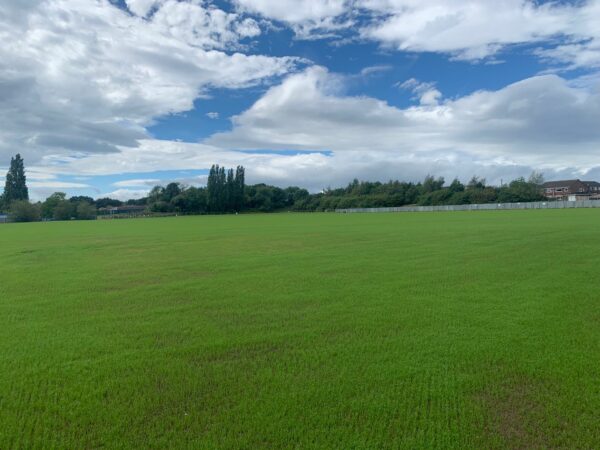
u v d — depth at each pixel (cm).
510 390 430
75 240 2495
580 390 427
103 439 354
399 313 719
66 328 664
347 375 470
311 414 388
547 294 834
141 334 626
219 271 1200
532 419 377
